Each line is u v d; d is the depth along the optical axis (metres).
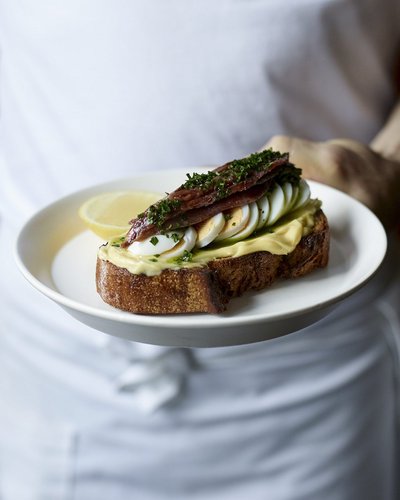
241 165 0.51
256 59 0.64
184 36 0.63
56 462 0.71
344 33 0.65
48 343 0.69
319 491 0.70
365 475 0.71
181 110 0.65
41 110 0.68
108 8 0.62
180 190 0.49
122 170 0.67
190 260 0.48
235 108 0.65
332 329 0.67
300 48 0.64
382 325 0.71
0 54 0.70
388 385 0.72
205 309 0.48
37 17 0.65
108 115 0.66
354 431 0.69
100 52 0.64
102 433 0.70
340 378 0.68
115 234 0.55
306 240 0.52
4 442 0.75
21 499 0.74
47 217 0.57
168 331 0.44
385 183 0.61
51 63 0.66
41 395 0.71
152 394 0.66
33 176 0.71
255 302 0.50
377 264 0.49
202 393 0.67
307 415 0.68
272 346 0.66
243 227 0.50
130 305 0.48
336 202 0.58
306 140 0.67
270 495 0.70
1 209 0.72
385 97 0.71
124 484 0.71
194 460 0.69
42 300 0.68
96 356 0.67
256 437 0.68
